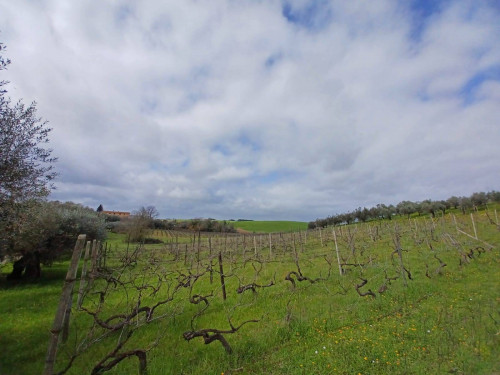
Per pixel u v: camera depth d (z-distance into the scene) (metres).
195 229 69.00
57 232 19.25
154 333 8.27
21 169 8.14
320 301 10.55
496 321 7.37
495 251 19.11
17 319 10.15
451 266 15.36
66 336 7.77
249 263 21.45
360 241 30.64
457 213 57.47
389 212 65.50
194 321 9.12
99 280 15.83
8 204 7.93
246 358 6.45
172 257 29.95
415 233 29.50
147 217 50.78
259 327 8.31
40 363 6.57
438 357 5.85
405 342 6.61
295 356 6.36
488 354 5.85
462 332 6.93
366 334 7.23
